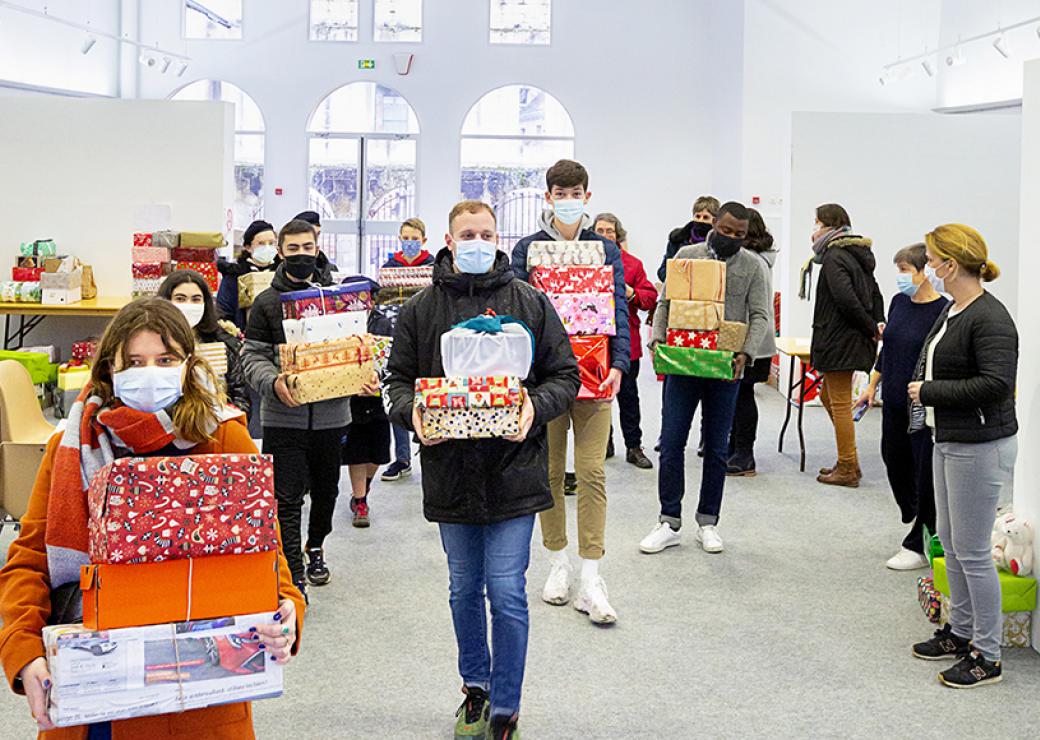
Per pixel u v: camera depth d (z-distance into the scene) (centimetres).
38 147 925
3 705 311
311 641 366
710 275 446
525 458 271
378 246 1412
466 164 1402
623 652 359
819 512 555
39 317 940
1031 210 373
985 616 333
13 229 930
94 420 181
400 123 1395
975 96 1090
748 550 484
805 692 328
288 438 388
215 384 190
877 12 1170
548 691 327
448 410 262
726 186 1268
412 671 341
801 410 656
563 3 1373
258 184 1398
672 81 1376
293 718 305
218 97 1394
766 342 618
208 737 180
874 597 420
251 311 396
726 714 312
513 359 265
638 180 1385
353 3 1380
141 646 168
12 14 1055
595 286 378
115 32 1362
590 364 374
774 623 389
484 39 1379
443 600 411
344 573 443
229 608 173
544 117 1393
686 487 608
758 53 1170
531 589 424
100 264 935
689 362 448
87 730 177
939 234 334
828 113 951
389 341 461
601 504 388
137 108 926
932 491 442
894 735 299
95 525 169
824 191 955
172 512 169
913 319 474
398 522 525
